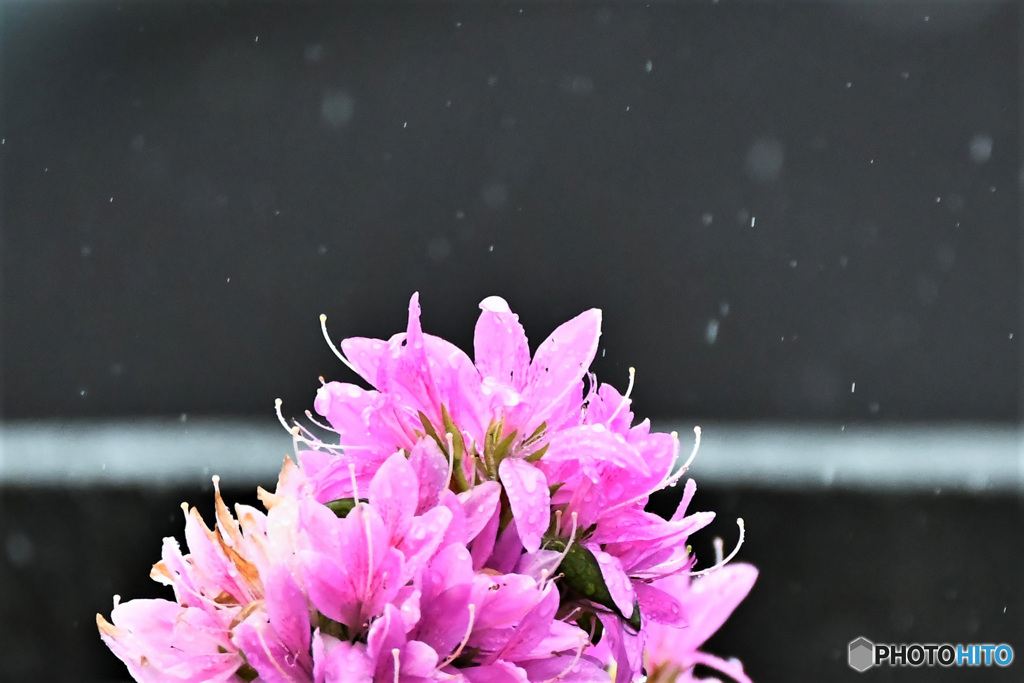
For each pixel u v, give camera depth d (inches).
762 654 124.1
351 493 36.0
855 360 198.4
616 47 210.1
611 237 202.8
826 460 132.2
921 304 198.5
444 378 35.9
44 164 201.2
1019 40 201.6
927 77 203.8
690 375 197.8
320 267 201.6
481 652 32.9
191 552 34.6
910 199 201.9
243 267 200.2
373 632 30.1
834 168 204.5
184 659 33.7
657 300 200.1
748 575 42.8
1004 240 197.2
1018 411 192.1
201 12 210.8
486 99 208.8
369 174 206.2
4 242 195.0
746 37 209.3
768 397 197.5
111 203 202.1
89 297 196.4
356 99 208.2
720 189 205.0
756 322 199.6
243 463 139.3
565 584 34.2
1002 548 125.8
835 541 127.3
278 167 206.1
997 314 195.3
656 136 207.5
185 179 205.2
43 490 134.4
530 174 207.3
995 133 200.2
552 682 33.2
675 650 42.1
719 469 132.8
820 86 206.8
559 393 37.4
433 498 33.5
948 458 134.0
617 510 36.0
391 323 201.9
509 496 33.1
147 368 195.5
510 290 203.5
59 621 131.5
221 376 196.4
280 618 31.1
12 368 191.0
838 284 199.9
